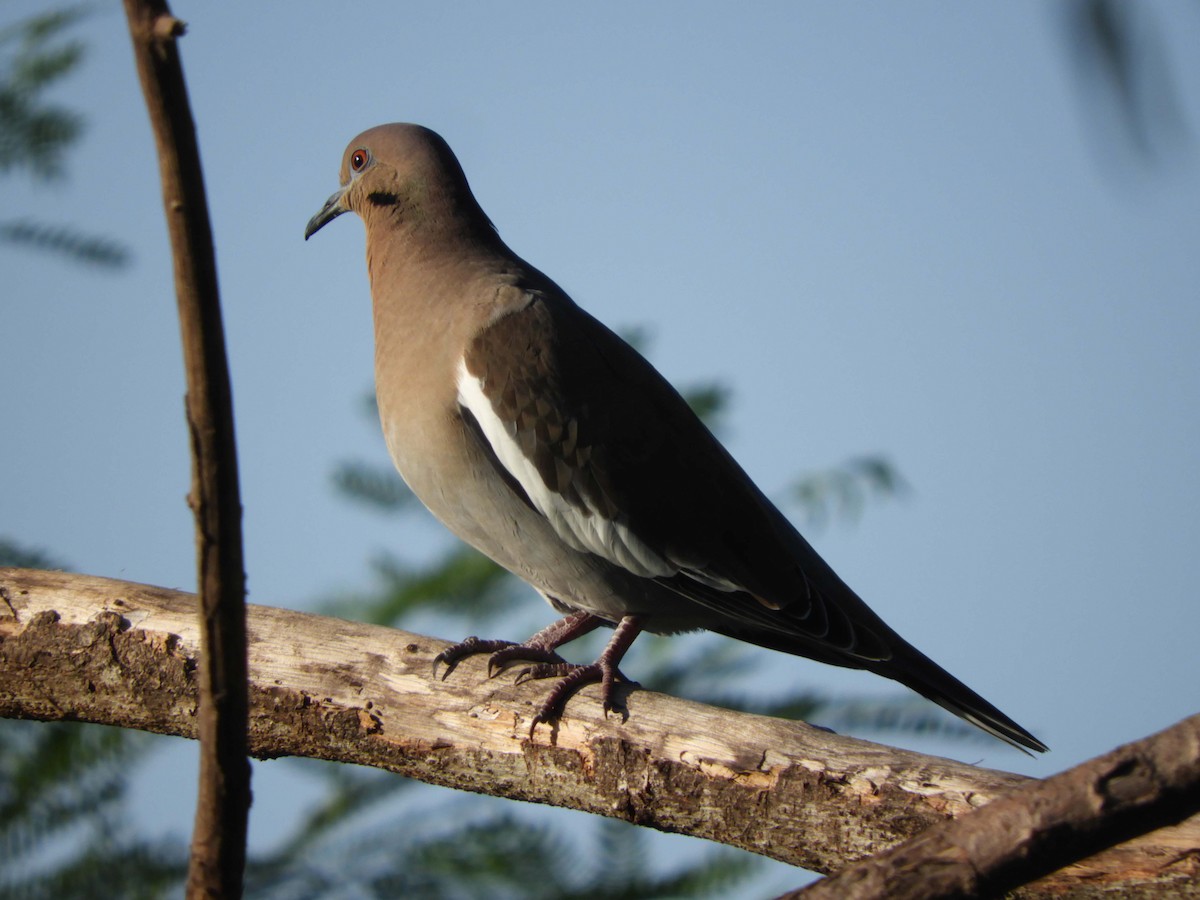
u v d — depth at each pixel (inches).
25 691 301.6
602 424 358.9
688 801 267.7
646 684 384.2
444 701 287.4
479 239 394.0
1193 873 227.5
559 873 317.7
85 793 331.9
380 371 378.0
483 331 359.3
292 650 293.6
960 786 248.7
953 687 357.7
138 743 336.2
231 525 197.5
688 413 381.1
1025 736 346.6
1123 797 178.2
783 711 365.1
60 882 322.0
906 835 248.7
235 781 208.7
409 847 335.9
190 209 184.1
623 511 358.6
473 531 370.0
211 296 188.9
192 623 294.5
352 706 288.4
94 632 295.9
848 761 257.1
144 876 323.3
